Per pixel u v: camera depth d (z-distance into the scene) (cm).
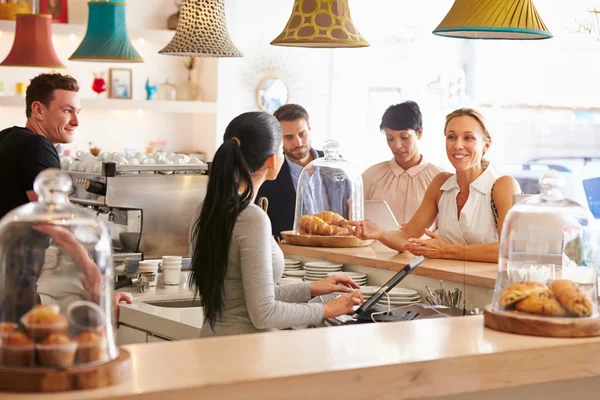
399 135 550
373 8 876
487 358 184
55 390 148
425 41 880
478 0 336
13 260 160
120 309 367
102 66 805
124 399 148
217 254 274
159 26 822
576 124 813
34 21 582
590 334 201
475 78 866
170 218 507
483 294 351
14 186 389
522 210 219
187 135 857
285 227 555
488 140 414
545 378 191
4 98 735
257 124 283
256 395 159
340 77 880
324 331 203
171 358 173
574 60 812
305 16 408
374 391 171
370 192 571
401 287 399
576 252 216
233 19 834
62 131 424
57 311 156
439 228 429
